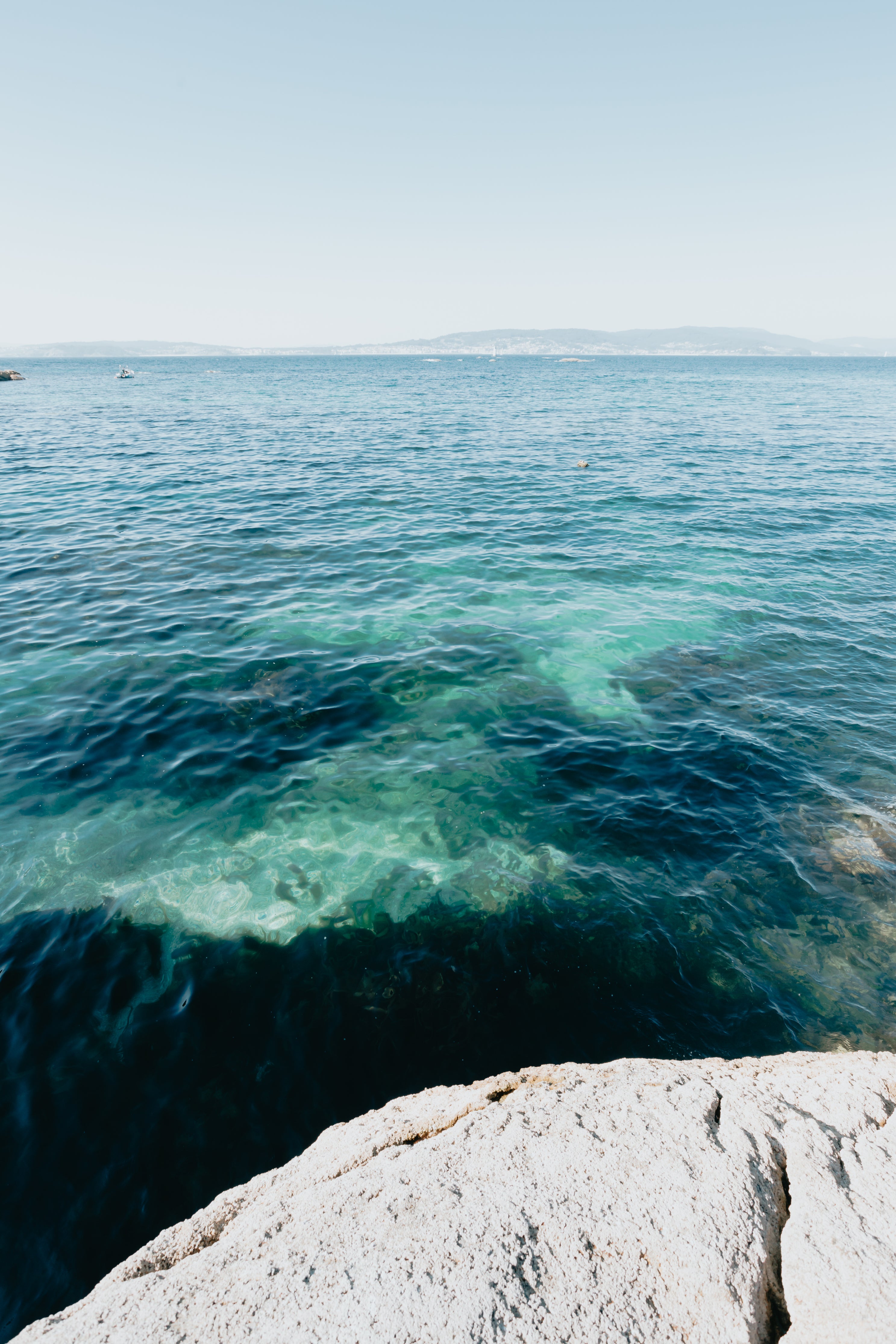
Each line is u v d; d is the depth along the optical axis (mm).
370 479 23047
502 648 11062
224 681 9805
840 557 15648
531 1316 2322
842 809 7535
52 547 15336
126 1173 4223
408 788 7770
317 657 10602
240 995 5379
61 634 11133
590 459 27422
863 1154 3027
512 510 19375
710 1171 2900
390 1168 3096
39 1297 3670
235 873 6527
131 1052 4926
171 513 18359
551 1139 3168
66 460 25609
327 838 6996
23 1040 4977
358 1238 2691
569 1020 5273
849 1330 2248
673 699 9750
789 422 40781
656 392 65000
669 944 5918
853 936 6008
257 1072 4840
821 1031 5219
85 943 5746
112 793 7500
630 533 17312
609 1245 2586
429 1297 2391
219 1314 2432
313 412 45469
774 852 6934
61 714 8891
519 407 49562
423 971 5641
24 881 6320
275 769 8008
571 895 6398
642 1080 3756
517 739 8727
